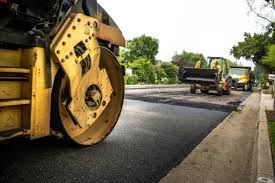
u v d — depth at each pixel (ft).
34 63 11.15
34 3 10.97
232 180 12.23
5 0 9.79
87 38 13.46
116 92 16.51
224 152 16.17
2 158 12.43
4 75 10.51
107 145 15.74
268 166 13.26
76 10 14.19
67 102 13.24
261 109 37.58
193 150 16.10
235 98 60.29
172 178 11.83
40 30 11.91
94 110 14.96
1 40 10.10
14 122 11.17
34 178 10.85
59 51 12.17
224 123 25.94
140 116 26.32
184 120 26.00
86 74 13.80
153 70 103.40
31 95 11.15
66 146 14.64
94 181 11.07
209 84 64.44
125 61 101.55
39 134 11.71
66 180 10.94
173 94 58.29
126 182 11.23
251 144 18.54
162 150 15.78
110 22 16.17
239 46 118.83
